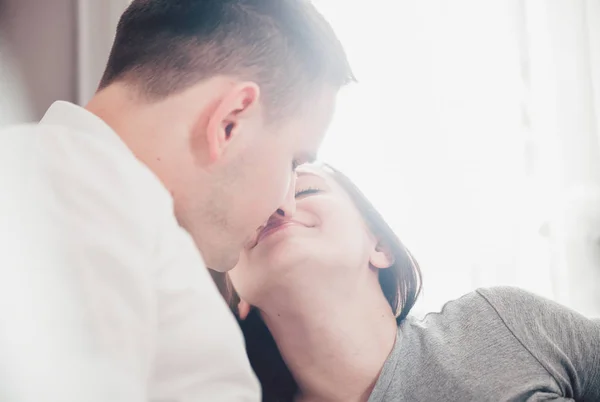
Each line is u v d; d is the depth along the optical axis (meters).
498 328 0.79
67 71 1.11
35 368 0.32
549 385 0.73
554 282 1.10
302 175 0.87
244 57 0.60
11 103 1.06
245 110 0.58
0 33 1.09
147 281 0.38
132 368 0.35
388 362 0.77
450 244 1.12
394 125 1.15
